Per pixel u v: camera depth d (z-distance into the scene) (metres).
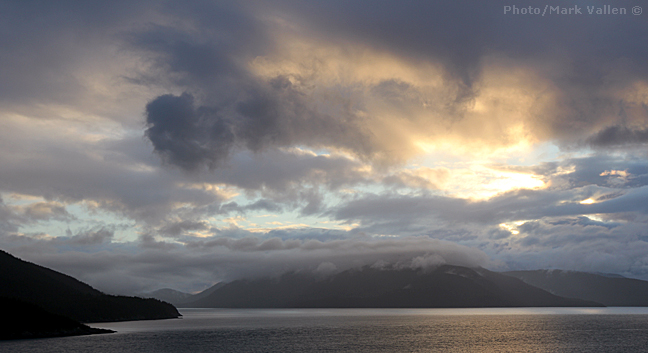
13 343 148.88
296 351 133.50
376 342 160.88
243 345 148.75
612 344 153.50
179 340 163.50
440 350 137.50
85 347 138.12
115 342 153.38
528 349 140.25
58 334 177.75
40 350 130.12
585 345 151.12
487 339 172.88
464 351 135.50
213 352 130.00
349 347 144.62
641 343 156.12
